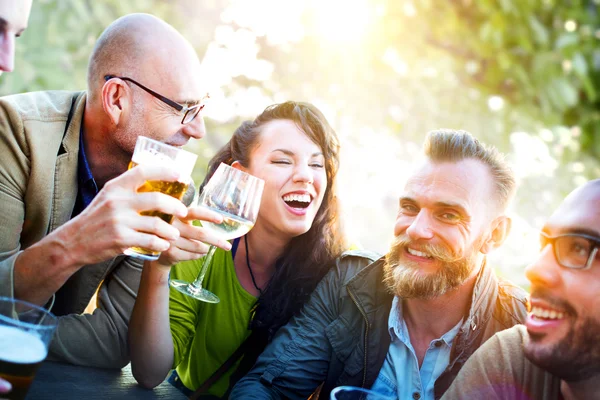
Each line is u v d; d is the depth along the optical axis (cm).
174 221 154
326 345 184
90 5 398
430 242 162
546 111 508
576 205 123
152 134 192
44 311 114
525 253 332
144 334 168
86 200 196
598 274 119
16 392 105
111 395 151
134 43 186
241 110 506
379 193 527
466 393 140
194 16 468
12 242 180
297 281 206
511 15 480
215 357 209
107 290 184
